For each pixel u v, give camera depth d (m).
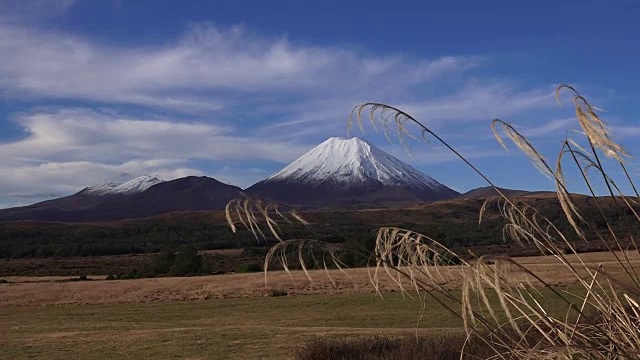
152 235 176.25
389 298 40.47
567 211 2.94
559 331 2.76
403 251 3.04
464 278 2.71
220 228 172.00
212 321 38.97
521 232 3.17
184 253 83.50
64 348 26.59
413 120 3.29
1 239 181.25
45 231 196.75
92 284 66.69
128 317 43.62
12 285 68.56
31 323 40.47
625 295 2.90
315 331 27.39
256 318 39.47
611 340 2.74
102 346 26.61
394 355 11.70
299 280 53.81
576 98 3.05
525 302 2.90
